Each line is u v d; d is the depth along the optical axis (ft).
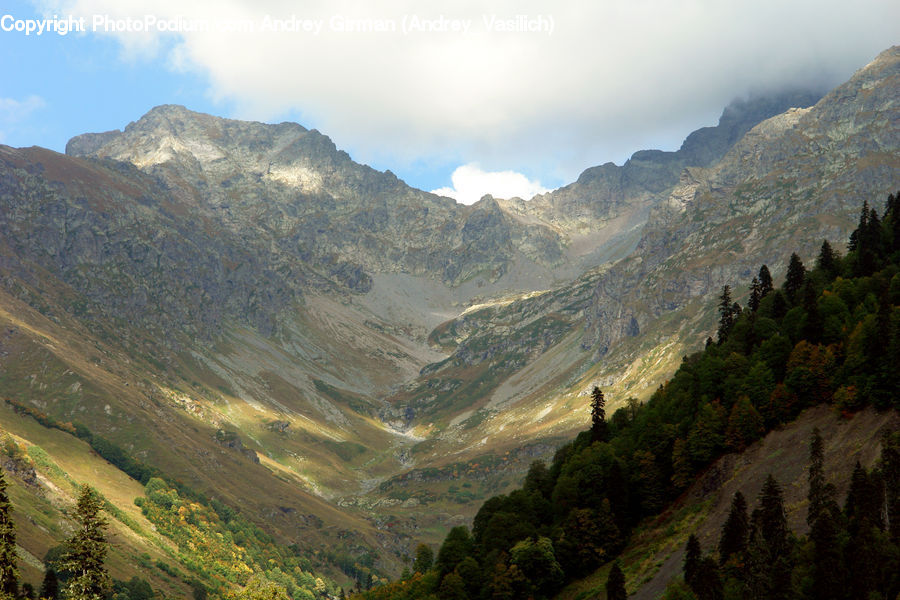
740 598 315.58
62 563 289.94
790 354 463.83
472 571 452.35
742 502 353.10
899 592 279.90
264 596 335.26
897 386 375.86
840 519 320.91
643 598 366.02
